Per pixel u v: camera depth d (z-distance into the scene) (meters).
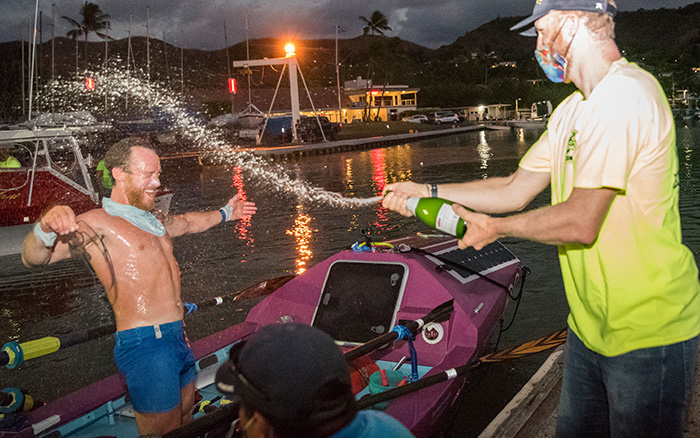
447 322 4.35
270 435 1.05
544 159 2.10
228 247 11.38
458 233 1.89
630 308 1.65
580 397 1.91
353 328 4.48
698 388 3.10
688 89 93.06
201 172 29.98
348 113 70.81
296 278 5.03
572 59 1.68
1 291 9.18
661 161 1.57
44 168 12.55
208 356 4.36
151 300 3.00
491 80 121.00
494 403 4.68
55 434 3.50
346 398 1.07
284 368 1.01
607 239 1.62
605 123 1.55
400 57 102.19
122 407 3.93
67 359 6.08
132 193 3.08
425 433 3.37
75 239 2.87
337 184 23.14
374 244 5.06
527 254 9.25
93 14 79.06
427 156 34.97
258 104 61.31
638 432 1.71
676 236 1.66
